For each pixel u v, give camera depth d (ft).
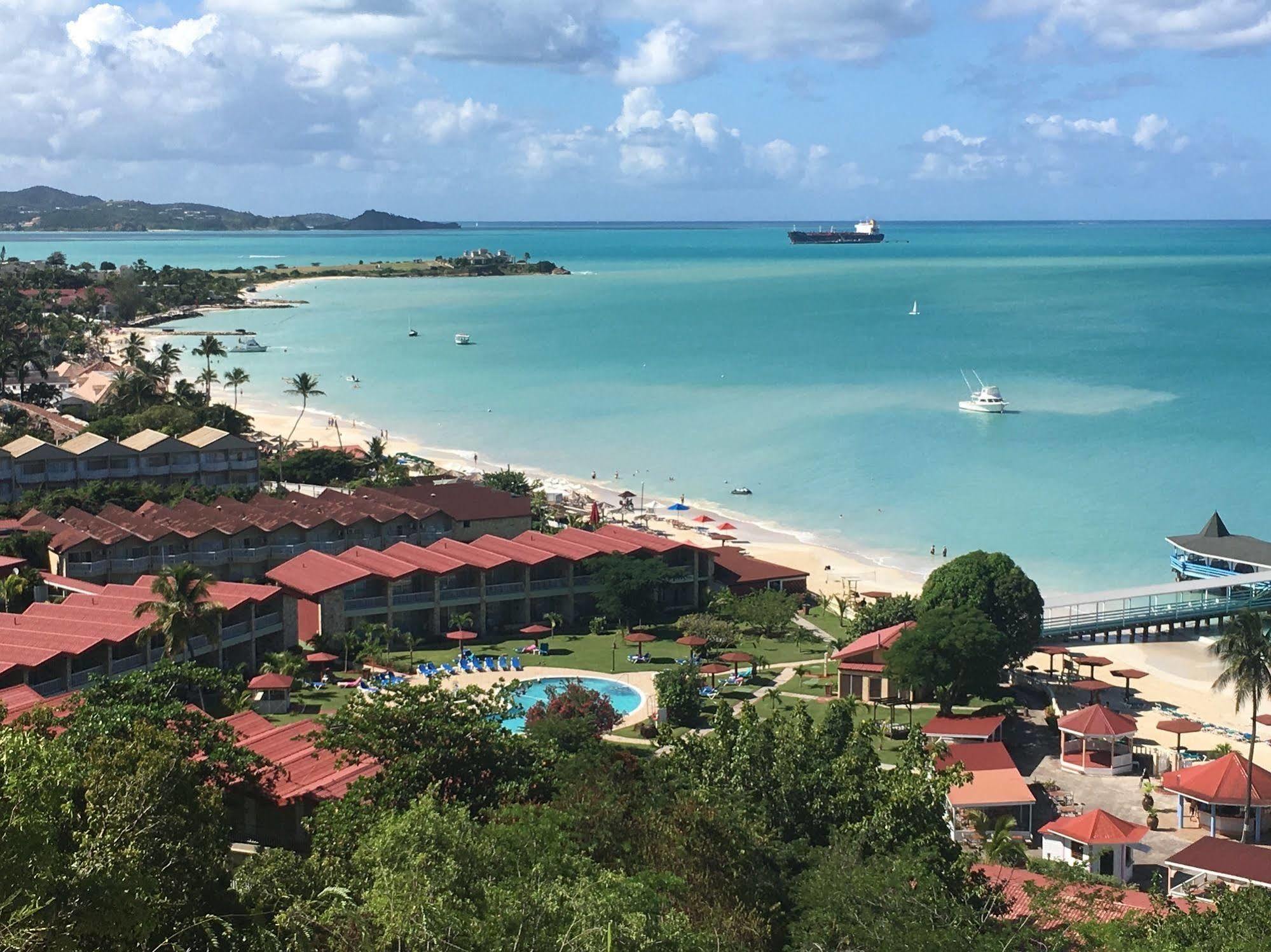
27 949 121.80
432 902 133.49
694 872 165.07
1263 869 238.68
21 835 126.93
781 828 195.11
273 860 168.55
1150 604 450.30
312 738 216.54
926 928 152.97
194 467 583.17
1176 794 297.74
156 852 158.10
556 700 321.73
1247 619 311.88
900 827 188.14
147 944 144.15
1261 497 618.03
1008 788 278.67
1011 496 630.74
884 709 355.56
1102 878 212.84
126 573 429.38
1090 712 315.37
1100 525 577.43
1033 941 165.68
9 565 415.64
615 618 433.48
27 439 561.84
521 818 166.81
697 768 208.44
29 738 139.23
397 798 189.98
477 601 424.87
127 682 239.09
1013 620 385.70
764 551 539.29
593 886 139.85
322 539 458.09
